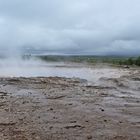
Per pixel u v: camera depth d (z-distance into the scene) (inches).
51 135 424.5
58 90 860.6
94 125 478.6
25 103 647.8
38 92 814.5
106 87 973.2
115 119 521.7
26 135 421.4
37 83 1005.8
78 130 450.3
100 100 714.2
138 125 483.2
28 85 950.4
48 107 610.9
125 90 929.5
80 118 522.9
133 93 871.1
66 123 487.2
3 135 418.9
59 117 526.6
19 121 494.3
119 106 645.3
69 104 649.0
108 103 677.3
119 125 481.4
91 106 634.2
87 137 417.7
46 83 1017.5
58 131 443.8
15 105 622.5
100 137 419.2
